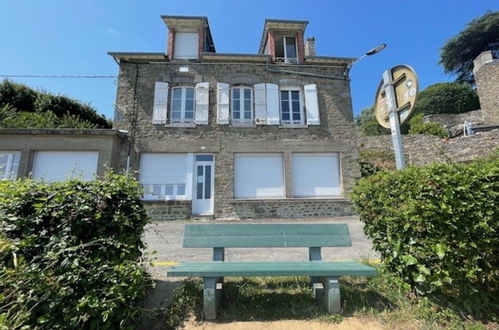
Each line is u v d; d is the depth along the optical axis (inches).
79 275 75.0
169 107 402.6
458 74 1232.8
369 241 201.3
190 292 105.1
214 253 112.7
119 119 387.9
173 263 147.6
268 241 113.2
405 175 101.6
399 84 134.2
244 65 422.0
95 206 86.4
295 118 419.5
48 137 351.9
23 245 74.5
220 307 97.8
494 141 419.2
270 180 392.5
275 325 87.3
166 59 416.5
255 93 411.8
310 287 111.4
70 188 87.0
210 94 409.4
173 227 282.8
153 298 103.9
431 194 93.5
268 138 399.9
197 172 387.9
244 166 394.0
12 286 66.7
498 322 86.6
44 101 585.6
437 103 937.5
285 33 450.3
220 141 393.1
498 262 91.8
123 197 95.1
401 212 98.8
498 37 1121.4
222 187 379.2
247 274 90.0
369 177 124.3
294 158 400.2
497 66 722.2
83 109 638.5
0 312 64.8
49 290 69.1
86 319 70.6
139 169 376.8
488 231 88.8
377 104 152.7
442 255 87.8
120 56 405.1
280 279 119.3
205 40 446.6
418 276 93.6
